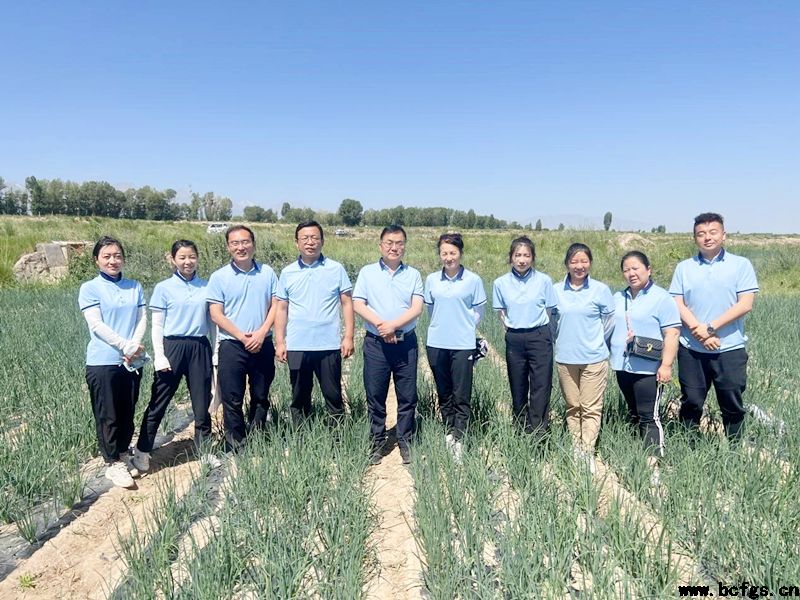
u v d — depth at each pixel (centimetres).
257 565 344
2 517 422
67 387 659
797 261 1922
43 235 2139
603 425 520
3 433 539
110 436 482
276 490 426
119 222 3716
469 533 356
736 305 462
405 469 506
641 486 424
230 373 514
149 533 377
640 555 332
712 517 359
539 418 512
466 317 505
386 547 387
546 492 402
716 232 470
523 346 505
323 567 343
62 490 449
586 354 491
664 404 577
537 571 315
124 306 483
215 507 437
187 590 316
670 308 469
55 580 360
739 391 482
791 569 307
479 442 511
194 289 514
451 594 311
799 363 761
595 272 2134
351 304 532
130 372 488
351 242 3142
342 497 406
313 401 636
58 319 1080
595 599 304
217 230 2967
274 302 531
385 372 513
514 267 509
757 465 411
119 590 331
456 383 512
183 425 641
